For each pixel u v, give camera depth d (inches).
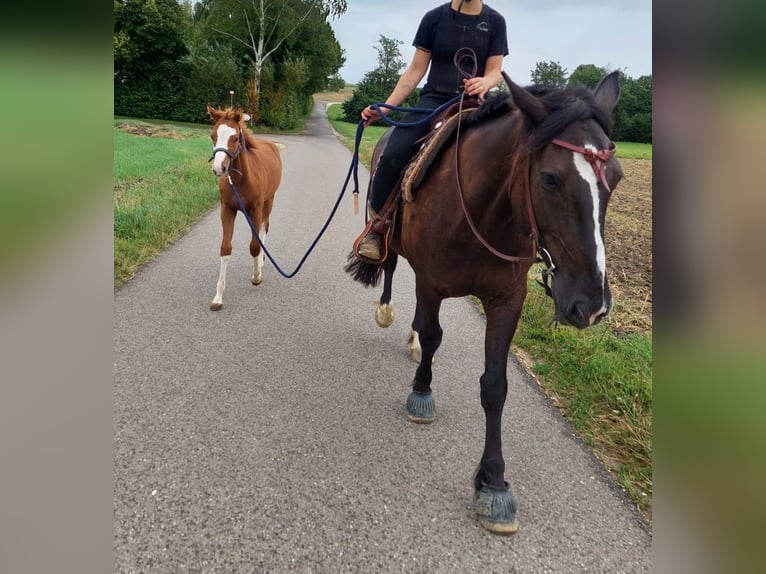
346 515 95.5
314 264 254.8
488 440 100.7
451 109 112.8
